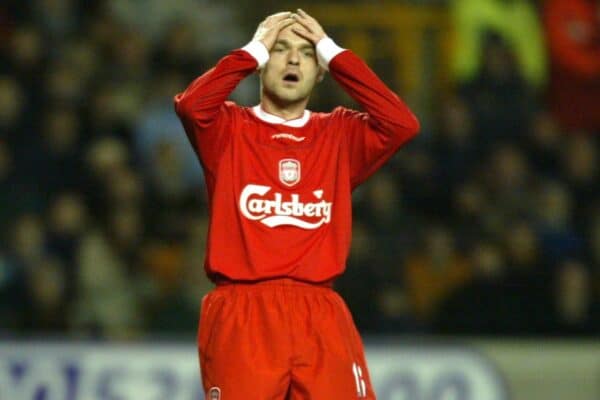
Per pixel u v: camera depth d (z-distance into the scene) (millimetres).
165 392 34875
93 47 43406
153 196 40000
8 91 40406
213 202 20266
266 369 19562
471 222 40719
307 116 20797
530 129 43812
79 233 38188
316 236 20188
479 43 45406
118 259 38344
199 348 20250
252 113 20672
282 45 20484
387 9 48844
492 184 42062
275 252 20016
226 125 20422
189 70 43812
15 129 39969
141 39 44062
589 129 45500
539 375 37500
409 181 41438
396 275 38719
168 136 41531
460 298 38531
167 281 38250
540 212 41781
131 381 34812
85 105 41250
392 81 48344
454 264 39375
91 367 34688
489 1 45781
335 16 48625
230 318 19844
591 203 42812
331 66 20547
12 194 38875
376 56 48594
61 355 34656
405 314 38188
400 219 40062
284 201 20188
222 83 20078
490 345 37938
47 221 38344
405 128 20500
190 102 19984
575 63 45719
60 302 37188
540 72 45594
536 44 45750
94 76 42312
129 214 39156
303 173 20328
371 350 35562
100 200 39375
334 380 19719
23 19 43156
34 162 39500
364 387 20047
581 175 43312
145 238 39125
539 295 38969
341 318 20141
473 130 43281
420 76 48344
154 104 42125
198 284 38312
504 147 43156
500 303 38656
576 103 45625
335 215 20406
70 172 39688
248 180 20219
